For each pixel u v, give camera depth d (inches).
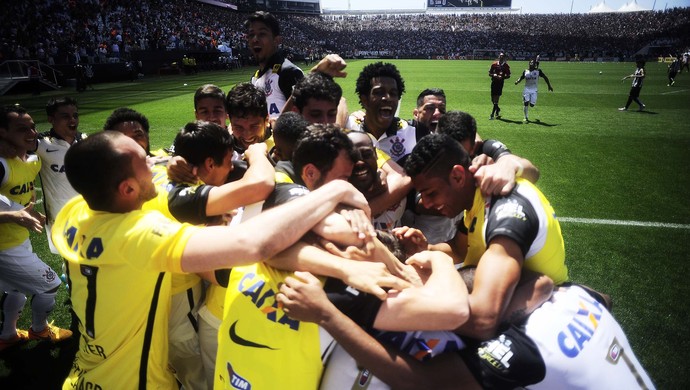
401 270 61.4
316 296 52.0
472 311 54.4
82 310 63.1
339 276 53.5
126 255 56.8
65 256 61.7
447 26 2851.9
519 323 60.4
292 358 55.6
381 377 52.6
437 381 54.1
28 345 122.1
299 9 2817.4
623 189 253.9
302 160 67.8
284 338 55.4
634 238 189.0
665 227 200.4
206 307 75.3
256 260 52.2
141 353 64.6
